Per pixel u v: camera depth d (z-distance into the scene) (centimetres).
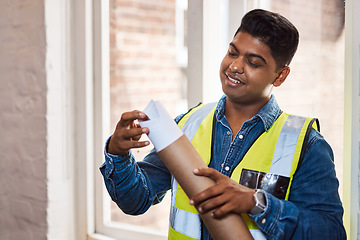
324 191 85
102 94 172
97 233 176
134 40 180
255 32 86
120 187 94
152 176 102
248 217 89
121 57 177
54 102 166
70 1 170
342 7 122
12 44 172
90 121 173
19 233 176
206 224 83
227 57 90
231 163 92
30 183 171
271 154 90
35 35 165
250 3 139
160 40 188
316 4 126
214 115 99
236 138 93
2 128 178
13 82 172
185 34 193
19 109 172
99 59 171
